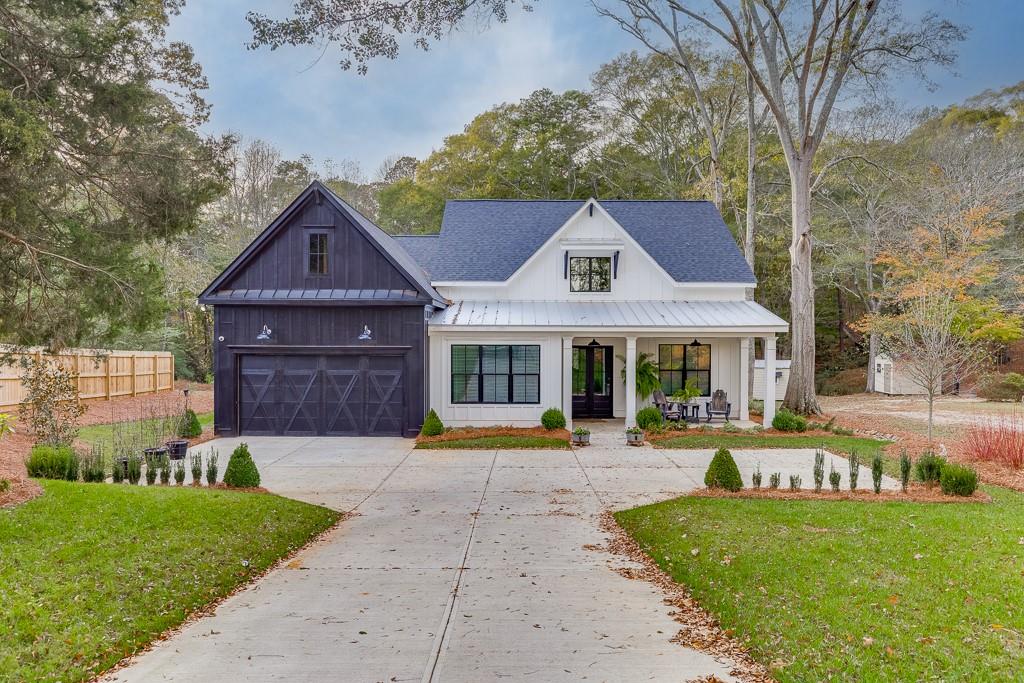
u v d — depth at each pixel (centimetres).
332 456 1647
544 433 1930
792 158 2359
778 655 563
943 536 824
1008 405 2791
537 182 4375
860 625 591
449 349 2048
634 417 2028
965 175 3034
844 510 980
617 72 4106
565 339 2036
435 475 1411
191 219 1695
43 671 538
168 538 845
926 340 1800
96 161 1581
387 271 1970
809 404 2312
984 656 525
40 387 1540
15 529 799
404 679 533
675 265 2373
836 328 4647
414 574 804
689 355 2300
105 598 672
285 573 811
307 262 1973
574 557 872
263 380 1977
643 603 710
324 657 575
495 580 781
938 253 2816
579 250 2266
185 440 1697
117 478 1194
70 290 1588
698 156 4100
